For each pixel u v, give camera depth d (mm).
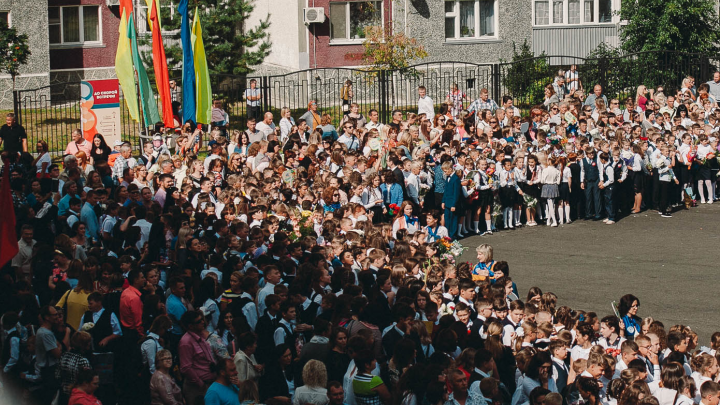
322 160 17969
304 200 14781
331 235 13898
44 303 11461
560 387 9430
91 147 19297
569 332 9609
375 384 8352
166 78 21203
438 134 20031
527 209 19266
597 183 19422
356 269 12180
